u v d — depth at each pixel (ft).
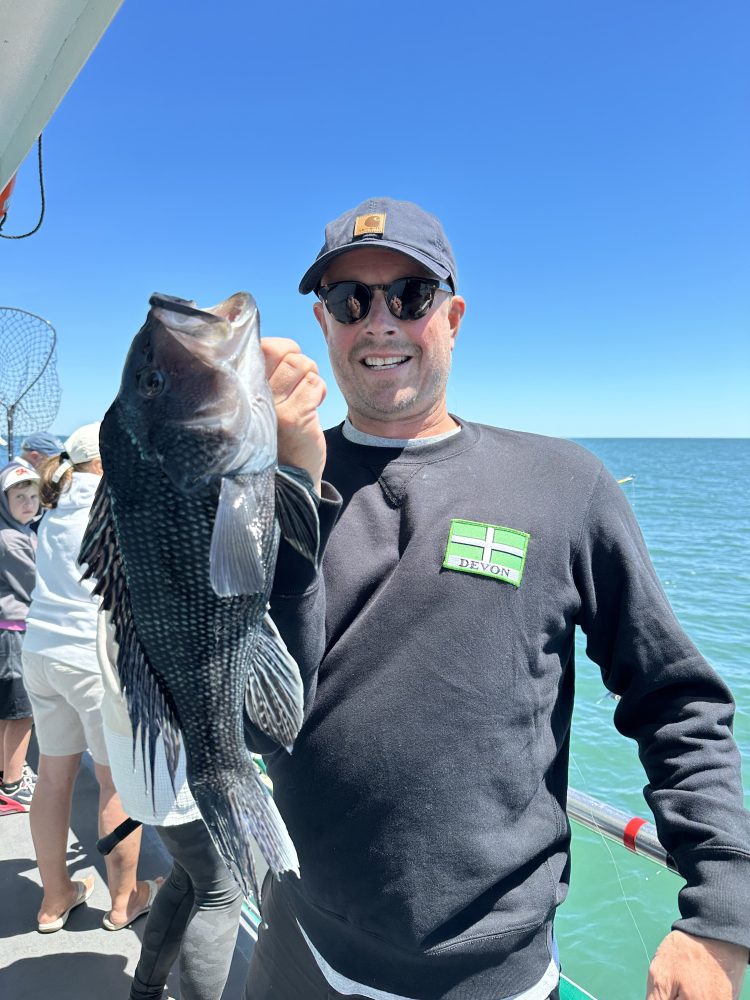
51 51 5.02
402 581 4.86
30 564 12.19
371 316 5.24
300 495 3.98
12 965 8.55
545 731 5.05
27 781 13.04
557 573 4.99
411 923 4.65
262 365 3.93
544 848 4.97
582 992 6.52
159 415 3.84
